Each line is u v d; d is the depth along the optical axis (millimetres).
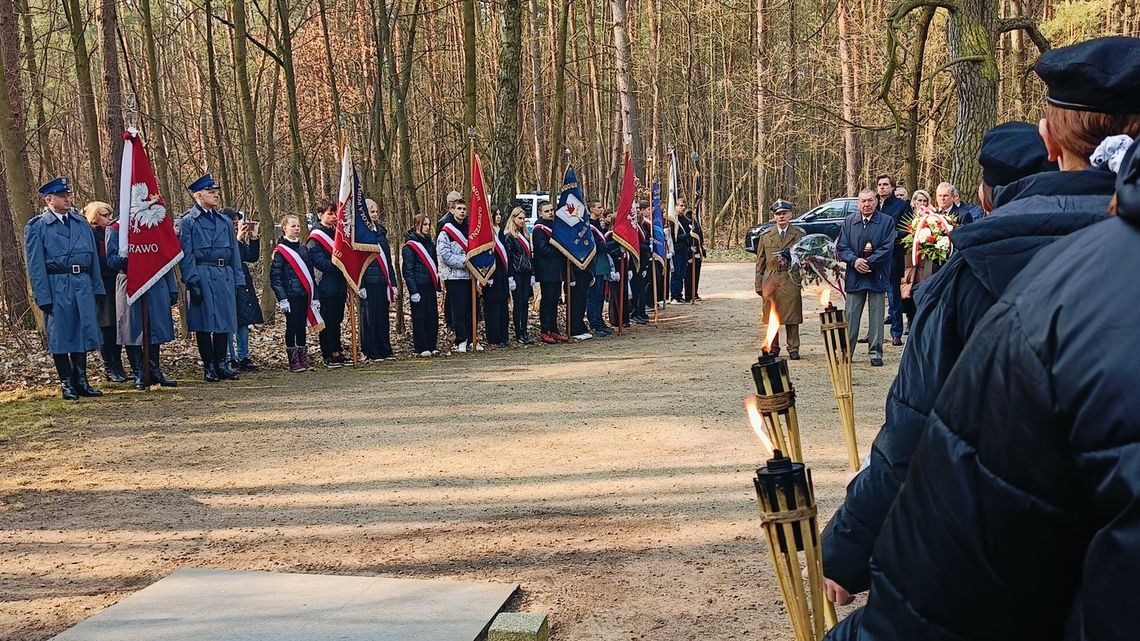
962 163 11484
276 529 5793
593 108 37281
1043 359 1227
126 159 10211
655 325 16219
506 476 6812
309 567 5141
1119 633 1147
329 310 12398
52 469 7270
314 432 8352
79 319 9828
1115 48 1668
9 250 13938
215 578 4906
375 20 18203
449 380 10992
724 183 46469
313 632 4176
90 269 9922
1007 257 1668
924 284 2016
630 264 16344
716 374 10852
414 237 13375
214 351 11281
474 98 15383
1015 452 1258
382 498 6375
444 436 8078
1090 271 1231
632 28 35500
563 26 17172
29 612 4652
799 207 46625
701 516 5762
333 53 24062
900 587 1419
